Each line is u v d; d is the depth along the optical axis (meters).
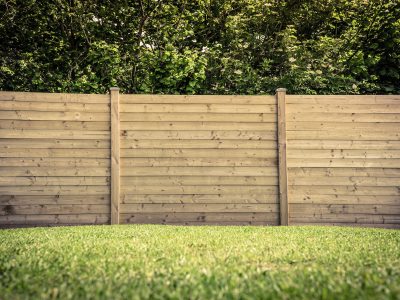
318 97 7.40
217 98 7.38
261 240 4.93
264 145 7.37
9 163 7.03
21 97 7.09
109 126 7.25
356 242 4.84
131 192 7.22
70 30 10.83
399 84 8.98
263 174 7.33
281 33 10.02
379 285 2.51
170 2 10.85
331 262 3.46
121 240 4.88
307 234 5.62
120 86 8.78
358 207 7.30
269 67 9.52
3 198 6.99
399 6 9.28
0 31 10.68
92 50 9.39
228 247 4.31
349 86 8.43
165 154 7.28
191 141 7.32
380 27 9.26
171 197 7.25
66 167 7.14
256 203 7.30
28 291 2.51
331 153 7.36
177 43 10.50
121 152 7.25
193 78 8.15
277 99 7.40
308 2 12.35
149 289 2.48
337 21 12.82
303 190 7.32
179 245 4.45
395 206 7.29
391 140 7.38
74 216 7.12
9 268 3.18
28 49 11.02
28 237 5.28
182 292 2.43
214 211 7.26
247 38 10.27
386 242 4.89
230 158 7.32
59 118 7.16
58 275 2.92
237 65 8.57
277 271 3.06
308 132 7.38
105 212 7.17
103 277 2.84
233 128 7.36
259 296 2.34
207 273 2.95
